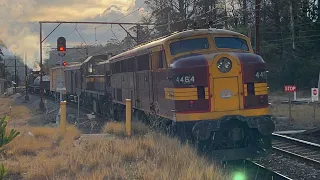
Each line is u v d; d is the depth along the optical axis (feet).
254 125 35.99
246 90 36.78
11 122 93.25
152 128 44.34
